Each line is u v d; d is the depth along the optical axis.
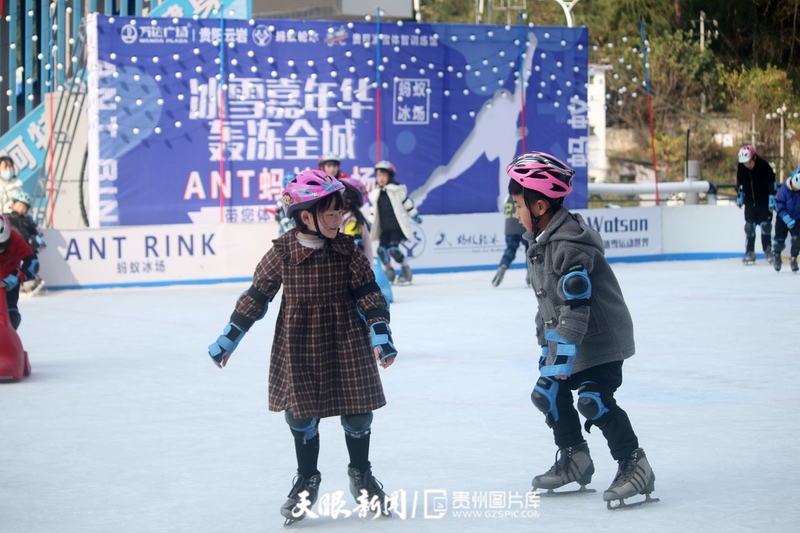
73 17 22.50
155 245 17.55
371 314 4.90
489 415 7.38
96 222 17.84
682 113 40.84
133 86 17.86
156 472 6.09
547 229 5.03
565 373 4.91
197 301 15.41
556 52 20.25
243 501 5.46
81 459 6.43
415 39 19.34
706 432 6.64
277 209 15.38
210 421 7.46
